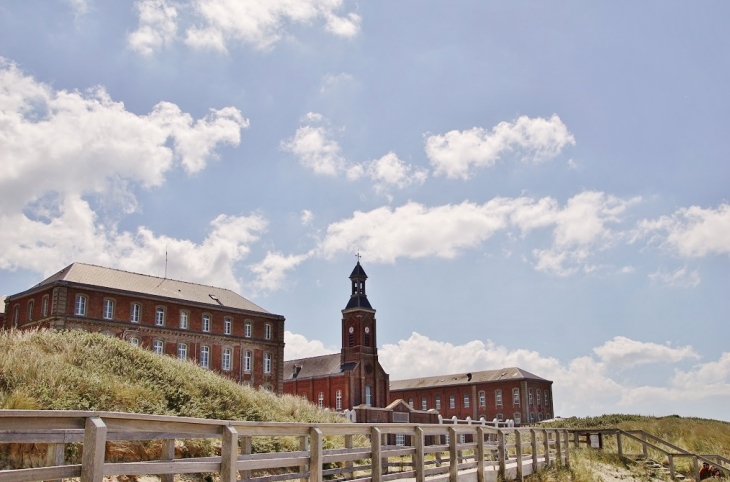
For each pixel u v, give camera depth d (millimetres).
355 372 84812
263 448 17219
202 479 13867
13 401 13938
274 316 72000
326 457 11680
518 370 109062
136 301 59969
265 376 69875
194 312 64500
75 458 12555
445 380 117125
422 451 13992
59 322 54188
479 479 17078
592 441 30344
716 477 26125
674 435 38719
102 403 16406
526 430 21484
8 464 11281
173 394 20625
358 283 89375
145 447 14383
